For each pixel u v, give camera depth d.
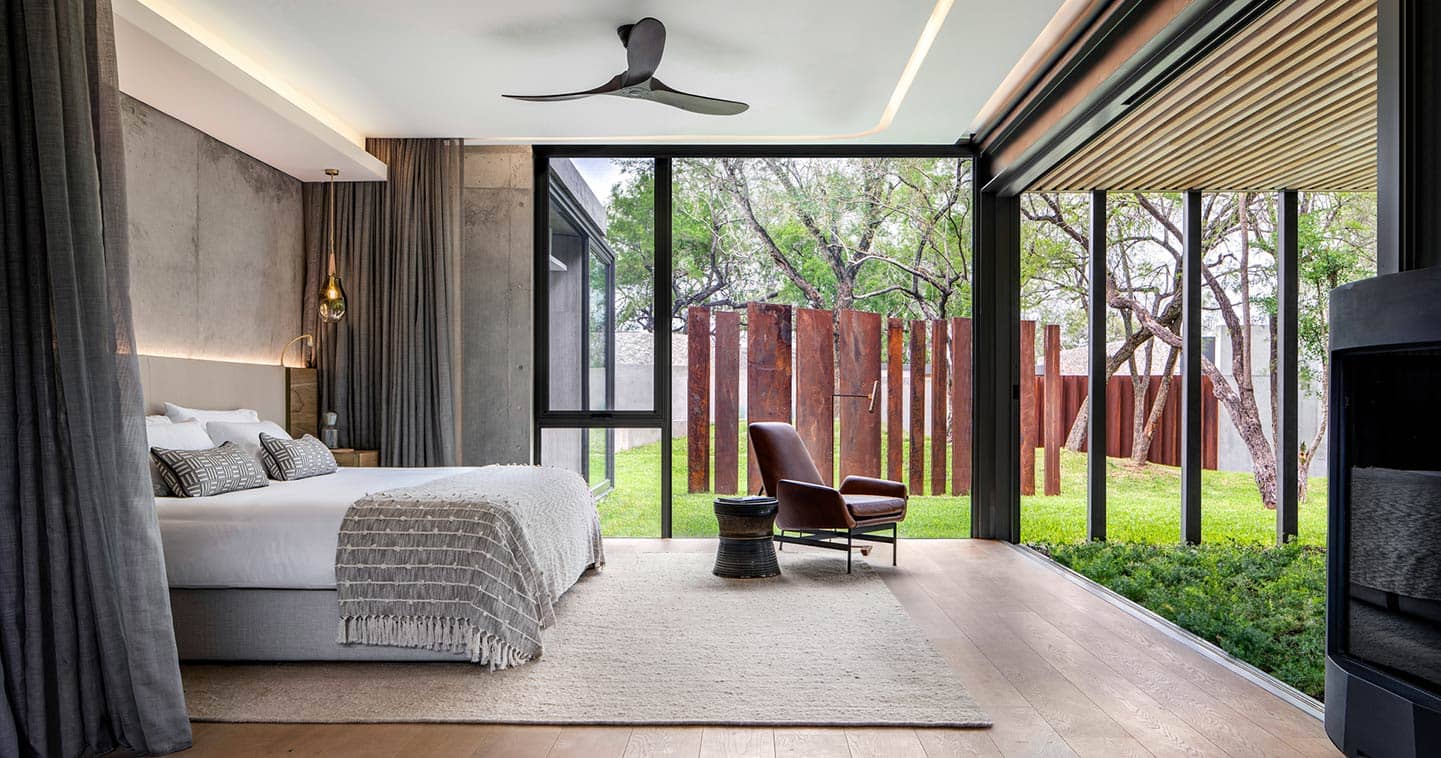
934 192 9.65
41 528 2.47
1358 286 1.71
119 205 2.55
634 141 6.08
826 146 6.10
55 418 2.46
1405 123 1.89
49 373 2.46
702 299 9.52
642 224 6.27
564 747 2.53
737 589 4.55
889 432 6.86
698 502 8.20
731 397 6.62
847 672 3.18
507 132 5.77
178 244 4.62
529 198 6.06
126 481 2.50
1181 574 4.82
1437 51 1.86
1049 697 2.93
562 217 6.29
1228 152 4.99
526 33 4.15
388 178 5.91
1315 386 8.67
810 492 4.97
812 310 6.66
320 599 3.30
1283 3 3.09
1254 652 3.39
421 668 3.26
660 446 6.27
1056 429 7.97
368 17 3.96
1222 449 9.01
